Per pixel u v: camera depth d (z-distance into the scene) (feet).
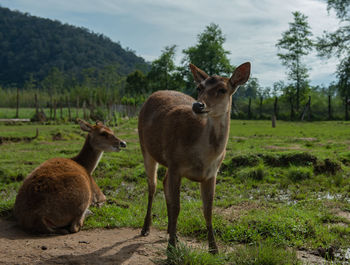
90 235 15.67
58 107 180.86
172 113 14.61
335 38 128.88
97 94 189.98
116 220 17.74
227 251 14.25
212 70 180.45
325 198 23.16
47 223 15.38
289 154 33.24
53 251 13.06
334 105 169.68
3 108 185.88
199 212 18.70
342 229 16.42
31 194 15.37
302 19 161.68
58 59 588.50
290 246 14.78
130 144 52.90
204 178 13.83
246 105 189.88
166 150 14.29
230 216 17.90
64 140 60.59
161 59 194.90
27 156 40.47
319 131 73.92
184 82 189.88
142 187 28.63
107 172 33.19
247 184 28.35
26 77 546.67
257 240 15.15
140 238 15.51
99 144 20.44
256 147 45.06
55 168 16.57
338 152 39.29
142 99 188.24
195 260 12.12
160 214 19.44
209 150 13.32
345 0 123.44
